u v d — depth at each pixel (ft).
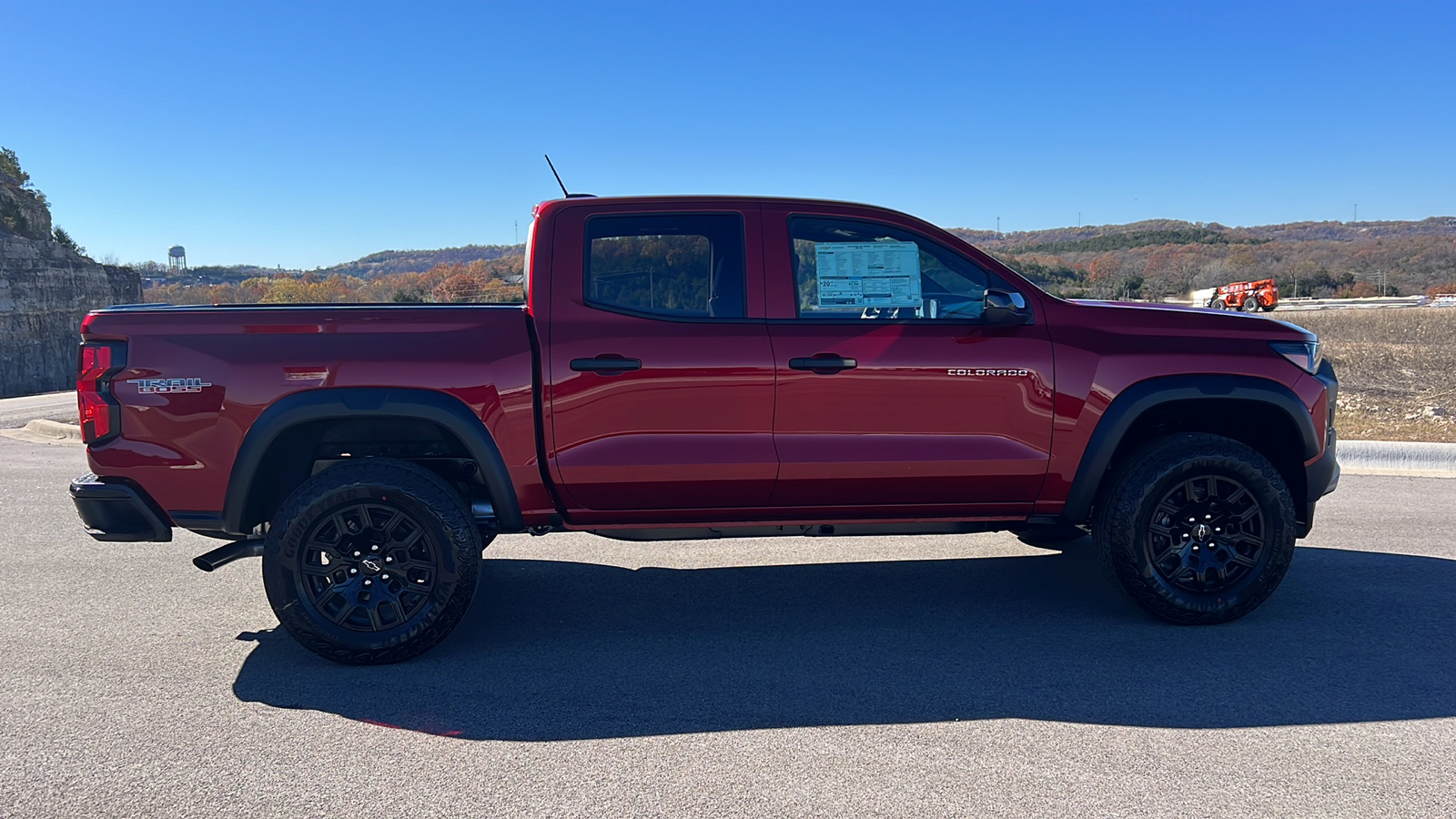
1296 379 14.02
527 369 12.91
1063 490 14.02
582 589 16.58
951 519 14.21
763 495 13.62
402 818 8.73
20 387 150.61
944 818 8.61
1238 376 13.91
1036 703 11.28
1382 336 105.40
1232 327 14.25
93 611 15.28
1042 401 13.71
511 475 13.02
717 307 13.55
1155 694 11.51
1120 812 8.70
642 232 13.57
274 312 12.77
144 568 17.93
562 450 13.07
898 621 14.56
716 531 13.88
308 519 12.26
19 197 162.61
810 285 13.73
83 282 166.50
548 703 11.43
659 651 13.32
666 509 13.64
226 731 10.69
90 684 12.12
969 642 13.55
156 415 12.45
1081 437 13.79
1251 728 10.53
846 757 9.90
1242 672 12.20
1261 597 13.89
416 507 12.47
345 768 9.75
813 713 11.06
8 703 11.50
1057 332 13.91
